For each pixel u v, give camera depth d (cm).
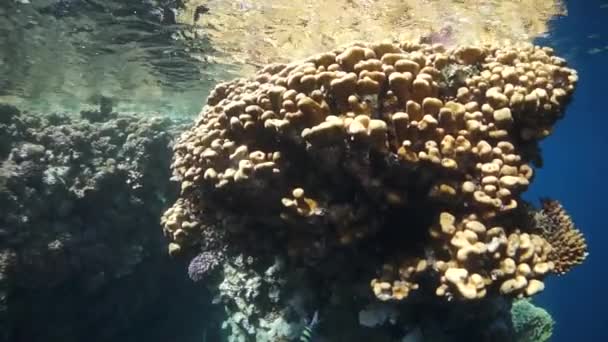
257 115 426
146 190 1138
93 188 1064
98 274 1074
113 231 1103
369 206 407
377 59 422
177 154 577
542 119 427
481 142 386
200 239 568
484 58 470
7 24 1002
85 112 1235
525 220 420
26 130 1077
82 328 1123
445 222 368
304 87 399
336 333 462
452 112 389
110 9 940
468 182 374
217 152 450
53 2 907
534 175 395
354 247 434
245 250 528
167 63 1312
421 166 377
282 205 436
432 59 452
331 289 475
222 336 1273
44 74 1368
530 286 352
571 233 441
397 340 442
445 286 350
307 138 365
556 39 1401
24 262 954
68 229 1030
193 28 1045
